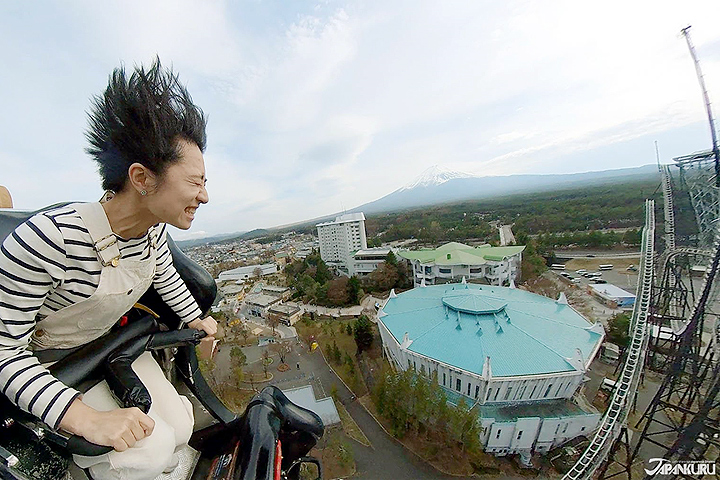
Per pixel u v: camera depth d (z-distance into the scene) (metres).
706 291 15.33
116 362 1.47
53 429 1.18
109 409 1.41
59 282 1.25
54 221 1.19
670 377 16.33
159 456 1.35
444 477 16.89
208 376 26.83
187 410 1.70
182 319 1.95
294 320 40.38
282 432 2.03
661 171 33.94
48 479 1.27
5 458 1.19
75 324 1.39
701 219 26.66
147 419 1.31
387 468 17.66
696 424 13.13
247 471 1.59
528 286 42.06
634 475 15.71
